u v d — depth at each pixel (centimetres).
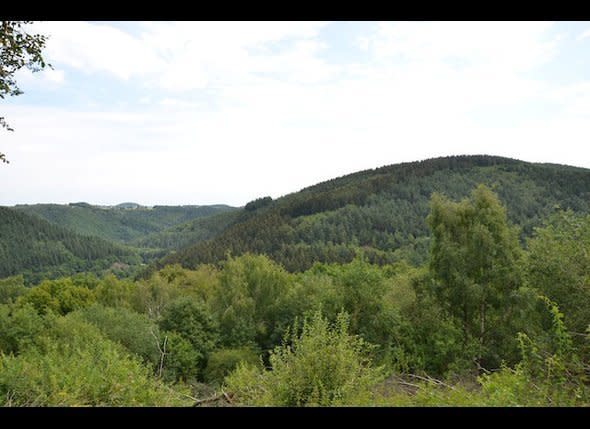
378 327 2253
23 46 527
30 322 2344
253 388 794
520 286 1912
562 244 948
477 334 2152
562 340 523
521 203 13162
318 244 12169
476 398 546
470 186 16425
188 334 2891
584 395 483
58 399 635
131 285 5134
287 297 3241
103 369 800
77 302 4619
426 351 2094
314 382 605
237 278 3631
